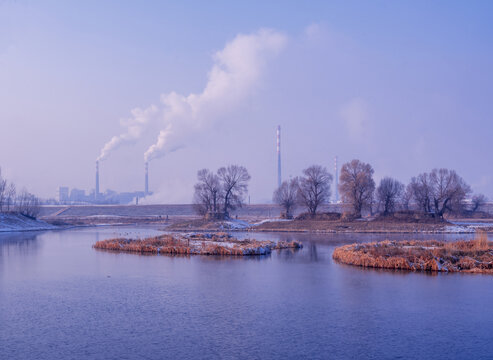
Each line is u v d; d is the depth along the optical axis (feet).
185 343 73.00
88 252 200.54
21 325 82.74
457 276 129.08
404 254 149.89
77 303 99.19
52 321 85.20
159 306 96.27
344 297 103.96
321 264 157.07
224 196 417.49
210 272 140.05
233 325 82.58
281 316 88.33
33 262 165.48
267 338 75.31
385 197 397.80
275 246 211.41
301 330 79.61
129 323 83.87
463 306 94.89
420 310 92.12
